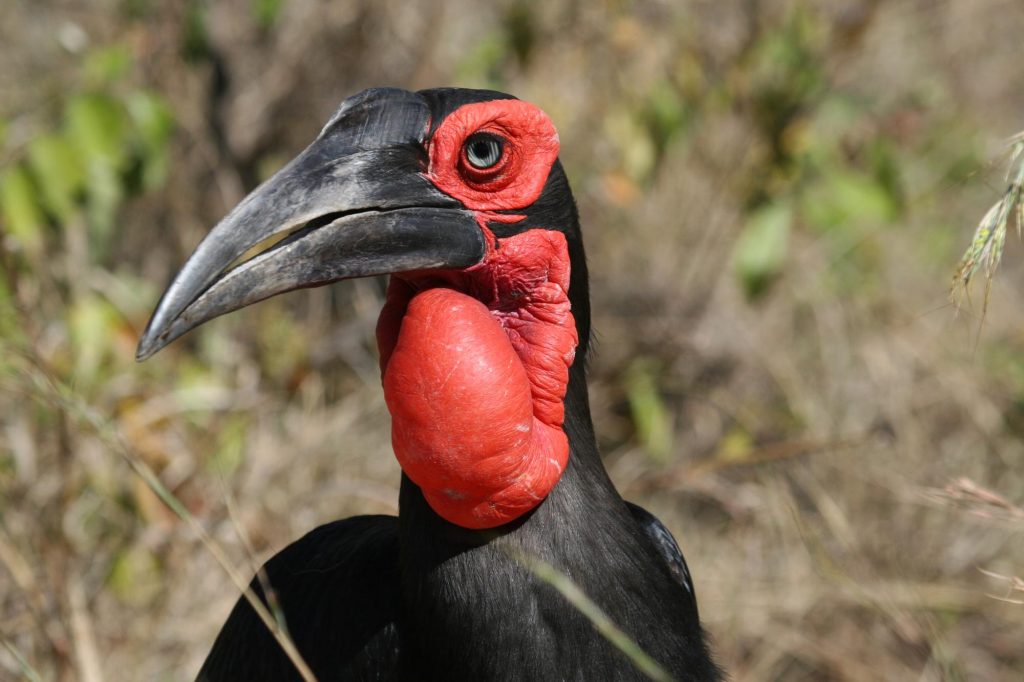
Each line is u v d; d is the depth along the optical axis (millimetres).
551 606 6531
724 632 10523
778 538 11266
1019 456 12203
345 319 13281
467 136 6664
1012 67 16719
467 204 6727
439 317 6422
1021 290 14156
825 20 14430
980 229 6484
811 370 13188
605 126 13477
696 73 13773
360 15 14477
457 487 6398
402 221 6594
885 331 13156
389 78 14641
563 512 6664
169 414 10680
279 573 7387
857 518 11219
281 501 10586
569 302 6891
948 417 12500
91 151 10430
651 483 10641
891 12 16078
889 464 11836
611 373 12906
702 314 13477
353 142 6578
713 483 11438
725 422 12773
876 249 13867
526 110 6727
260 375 12141
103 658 9414
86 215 11617
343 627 6945
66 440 9539
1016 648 10766
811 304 13602
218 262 6219
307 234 6469
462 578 6562
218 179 13602
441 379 6324
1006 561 11180
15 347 8281
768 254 12047
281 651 7129
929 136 14812
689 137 13812
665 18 14414
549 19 13930
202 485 10242
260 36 14375
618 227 14008
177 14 13898
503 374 6375
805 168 13586
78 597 8883
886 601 9281
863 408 12695
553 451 6629
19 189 10203
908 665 10320
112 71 12133
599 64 13891
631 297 13469
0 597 9242
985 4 16656
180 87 13797
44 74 14375
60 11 14812
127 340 10953
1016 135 6527
